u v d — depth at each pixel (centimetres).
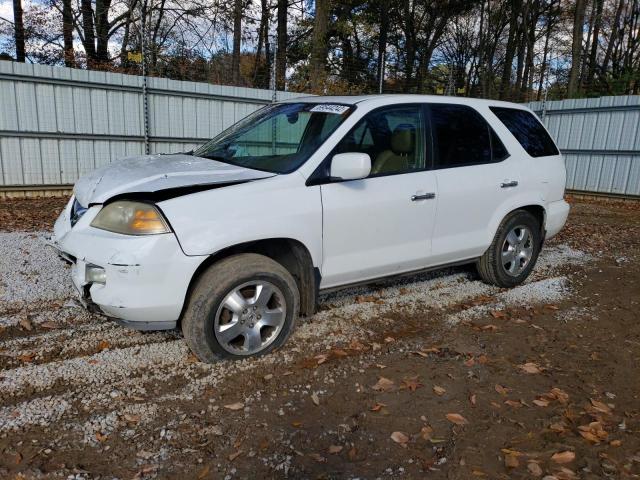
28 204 983
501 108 529
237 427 289
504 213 509
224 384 331
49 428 281
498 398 333
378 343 404
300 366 359
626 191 1377
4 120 1032
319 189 378
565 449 284
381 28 2656
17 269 532
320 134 399
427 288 537
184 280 328
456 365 375
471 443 285
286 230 358
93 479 245
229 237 336
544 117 1536
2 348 370
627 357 399
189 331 340
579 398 337
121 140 1172
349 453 272
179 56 1962
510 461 270
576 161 1478
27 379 328
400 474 258
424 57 3022
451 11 2944
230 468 257
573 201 1409
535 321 464
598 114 1412
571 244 799
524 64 3472
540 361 388
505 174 505
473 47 3372
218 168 380
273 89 1345
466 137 485
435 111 464
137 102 1174
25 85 1040
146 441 274
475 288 542
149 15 1845
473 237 491
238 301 349
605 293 552
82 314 432
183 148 1259
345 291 515
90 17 1906
